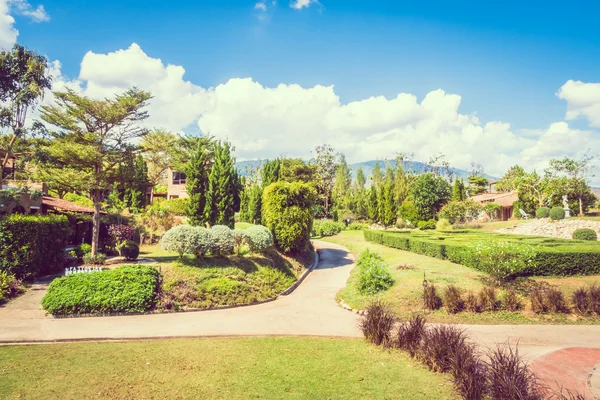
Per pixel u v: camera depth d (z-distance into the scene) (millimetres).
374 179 87688
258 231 19969
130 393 7254
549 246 20188
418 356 9477
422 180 54031
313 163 71500
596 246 19625
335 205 65688
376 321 11031
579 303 13445
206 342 10742
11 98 25469
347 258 29250
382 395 7422
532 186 45125
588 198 42812
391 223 47625
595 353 9930
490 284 15453
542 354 9844
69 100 20281
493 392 6832
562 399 6793
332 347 10469
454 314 13539
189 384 7750
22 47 25234
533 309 13492
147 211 35406
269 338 11289
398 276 17406
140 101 21672
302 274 22281
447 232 32719
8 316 12391
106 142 22250
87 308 13031
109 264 19531
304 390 7578
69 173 19703
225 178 26578
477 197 67125
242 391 7477
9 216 15961
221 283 15883
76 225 26859
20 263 15500
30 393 7074
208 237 17094
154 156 48781
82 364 8688
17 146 26156
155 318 13211
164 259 21422
